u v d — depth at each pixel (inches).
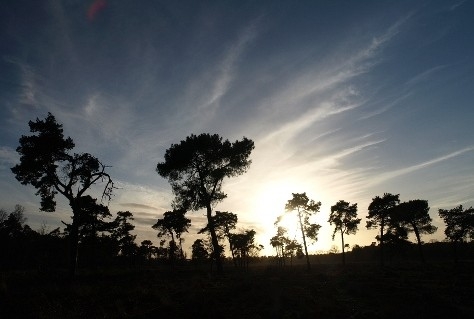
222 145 1387.8
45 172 1136.2
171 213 2285.9
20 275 1077.1
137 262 2930.6
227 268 2096.5
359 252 4244.6
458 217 2324.1
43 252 2224.4
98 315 534.3
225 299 680.4
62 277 1068.5
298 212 2000.5
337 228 2460.6
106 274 1184.2
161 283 912.3
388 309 621.0
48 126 1141.1
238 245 2095.2
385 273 1390.3
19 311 529.3
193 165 1391.5
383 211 2406.5
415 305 657.0
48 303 566.9
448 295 794.2
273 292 747.4
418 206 2396.7
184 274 1226.6
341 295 796.0
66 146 1149.1
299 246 2327.8
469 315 578.9
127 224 2413.9
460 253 3228.3
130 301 629.0
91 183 1151.0
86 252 2130.9
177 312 563.2
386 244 2412.6
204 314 551.5
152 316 540.7
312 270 1811.0
